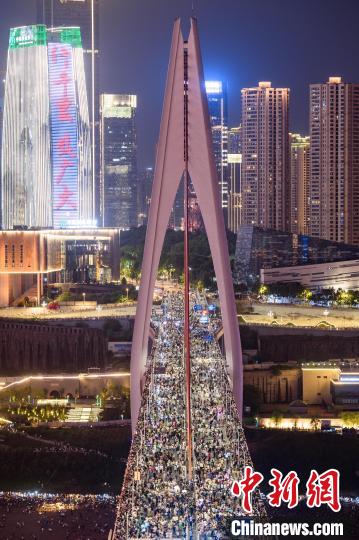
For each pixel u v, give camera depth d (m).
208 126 185.00
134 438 171.38
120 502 137.88
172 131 189.12
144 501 135.62
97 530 177.25
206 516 129.50
